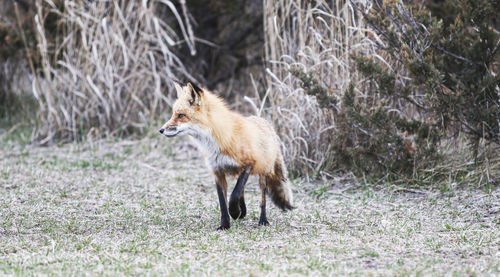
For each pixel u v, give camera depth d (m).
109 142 16.75
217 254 7.43
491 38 10.93
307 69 13.06
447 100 10.79
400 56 11.41
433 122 11.70
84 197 11.35
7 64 20.36
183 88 8.85
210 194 11.83
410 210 10.14
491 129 10.99
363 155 11.87
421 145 11.48
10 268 6.75
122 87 17.69
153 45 18.86
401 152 11.78
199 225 9.25
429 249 7.65
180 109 8.75
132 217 9.76
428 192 11.16
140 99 17.88
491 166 11.45
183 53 20.36
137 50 16.88
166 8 19.86
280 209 10.52
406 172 11.92
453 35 11.20
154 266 6.88
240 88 20.00
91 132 17.05
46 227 8.95
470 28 11.86
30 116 19.55
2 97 20.73
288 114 13.12
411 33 11.06
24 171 13.70
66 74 17.19
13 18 19.00
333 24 12.84
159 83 16.67
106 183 12.68
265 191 9.38
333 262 7.03
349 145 12.52
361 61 11.38
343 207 10.55
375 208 10.41
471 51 10.98
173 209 10.43
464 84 11.31
